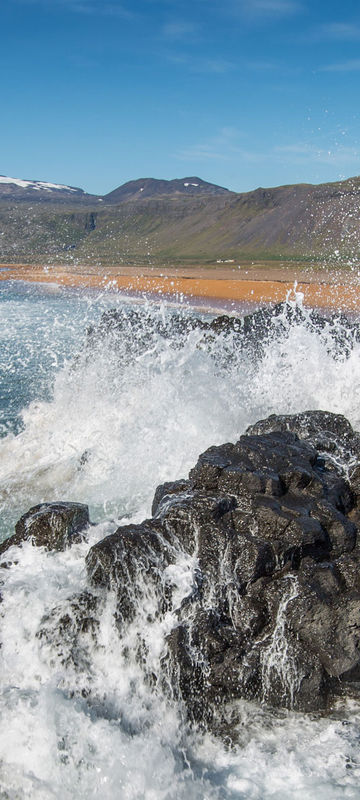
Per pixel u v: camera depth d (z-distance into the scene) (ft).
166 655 16.80
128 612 17.98
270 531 19.07
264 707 16.62
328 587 17.81
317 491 20.95
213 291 120.98
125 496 29.17
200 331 47.06
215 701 16.56
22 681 17.22
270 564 18.66
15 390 47.01
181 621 17.58
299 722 16.12
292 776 14.49
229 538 18.95
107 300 107.45
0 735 15.34
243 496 20.30
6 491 29.78
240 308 98.02
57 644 17.48
